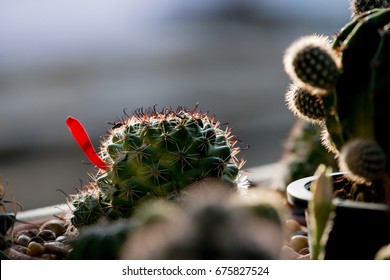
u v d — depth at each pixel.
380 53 0.47
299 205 0.48
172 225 0.39
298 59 0.47
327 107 0.48
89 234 0.45
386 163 0.47
